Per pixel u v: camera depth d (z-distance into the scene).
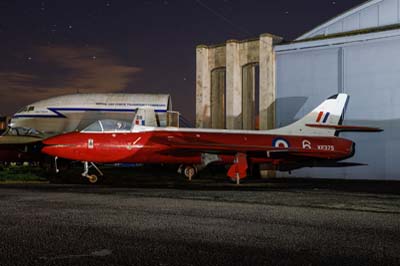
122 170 28.78
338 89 23.22
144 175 23.78
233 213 8.28
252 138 21.28
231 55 26.47
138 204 9.52
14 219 7.40
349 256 5.08
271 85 25.03
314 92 23.92
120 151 18.70
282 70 24.97
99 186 15.27
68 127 29.58
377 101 22.09
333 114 22.38
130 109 28.80
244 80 27.91
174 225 6.94
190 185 16.61
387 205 9.78
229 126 26.31
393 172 21.61
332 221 7.50
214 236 6.12
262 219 7.62
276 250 5.33
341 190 14.23
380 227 6.98
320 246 5.57
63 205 9.26
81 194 11.66
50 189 13.41
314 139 21.94
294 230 6.62
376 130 20.64
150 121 26.86
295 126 22.16
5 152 23.42
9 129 24.58
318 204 9.88
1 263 4.65
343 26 24.25
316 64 23.86
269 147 20.23
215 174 25.84
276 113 25.09
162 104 28.83
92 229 6.56
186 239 5.90
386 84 21.86
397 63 21.56
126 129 19.17
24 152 23.47
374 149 22.17
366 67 22.41
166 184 17.12
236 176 18.78
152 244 5.59
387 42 21.84
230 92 26.39
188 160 20.50
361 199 11.03
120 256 4.98
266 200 10.62
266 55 25.22
